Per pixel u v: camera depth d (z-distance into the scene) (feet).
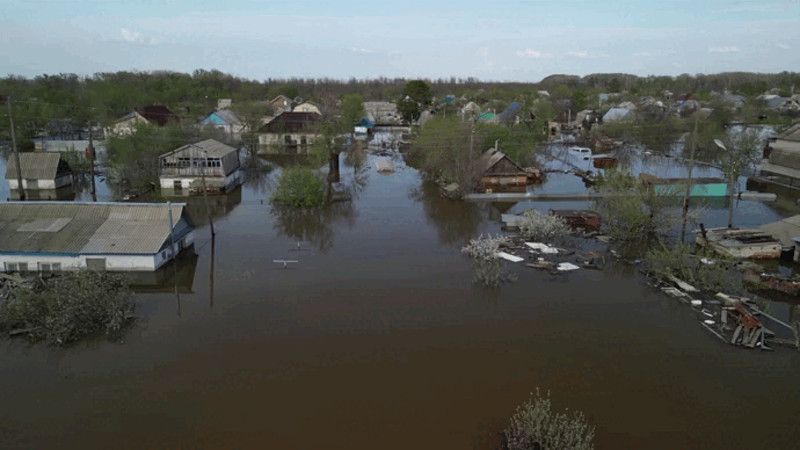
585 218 131.75
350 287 98.12
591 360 73.67
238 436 58.13
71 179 180.34
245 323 84.28
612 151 260.01
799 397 64.95
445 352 75.61
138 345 77.71
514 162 182.60
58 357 74.49
